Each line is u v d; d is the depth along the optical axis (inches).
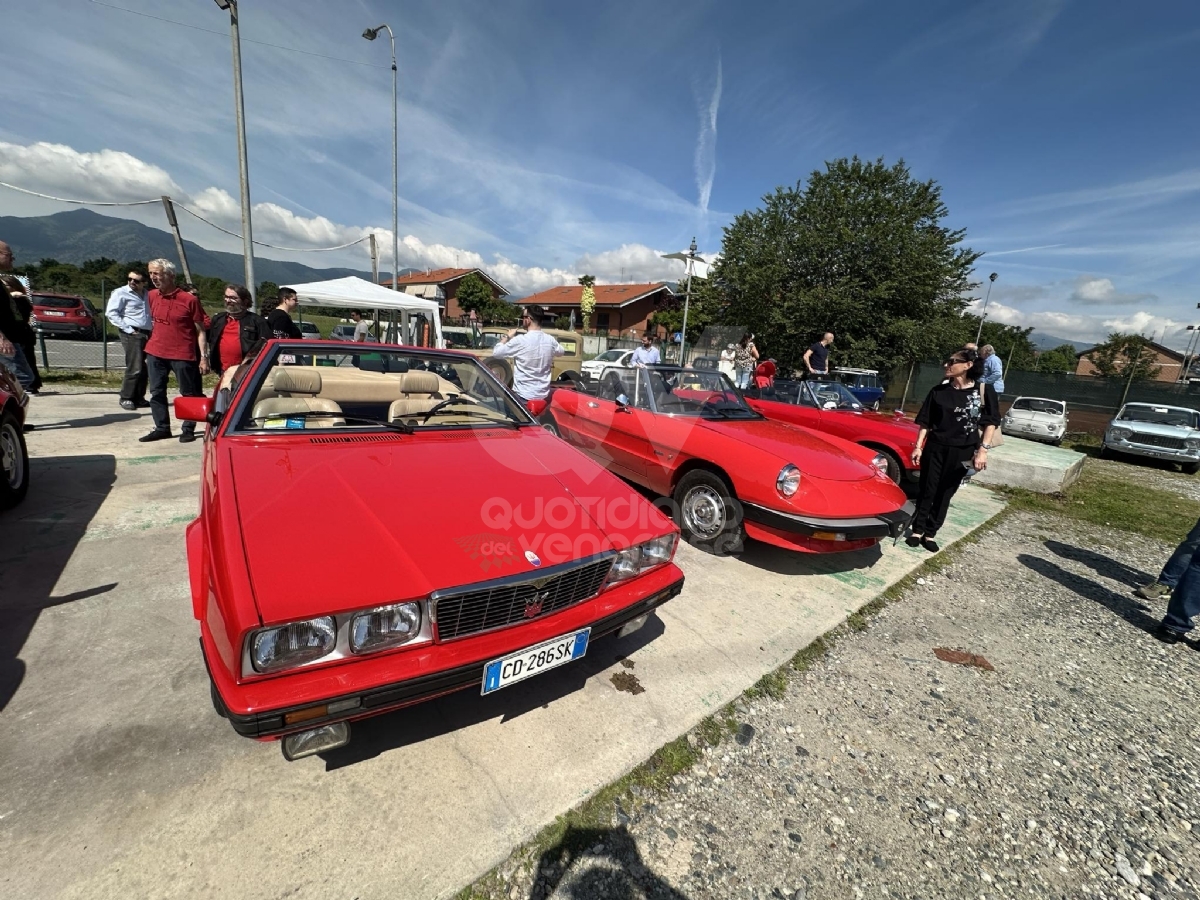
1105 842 70.8
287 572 56.6
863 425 230.5
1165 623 125.2
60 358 456.4
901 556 165.0
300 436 88.2
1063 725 94.0
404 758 70.9
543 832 63.1
